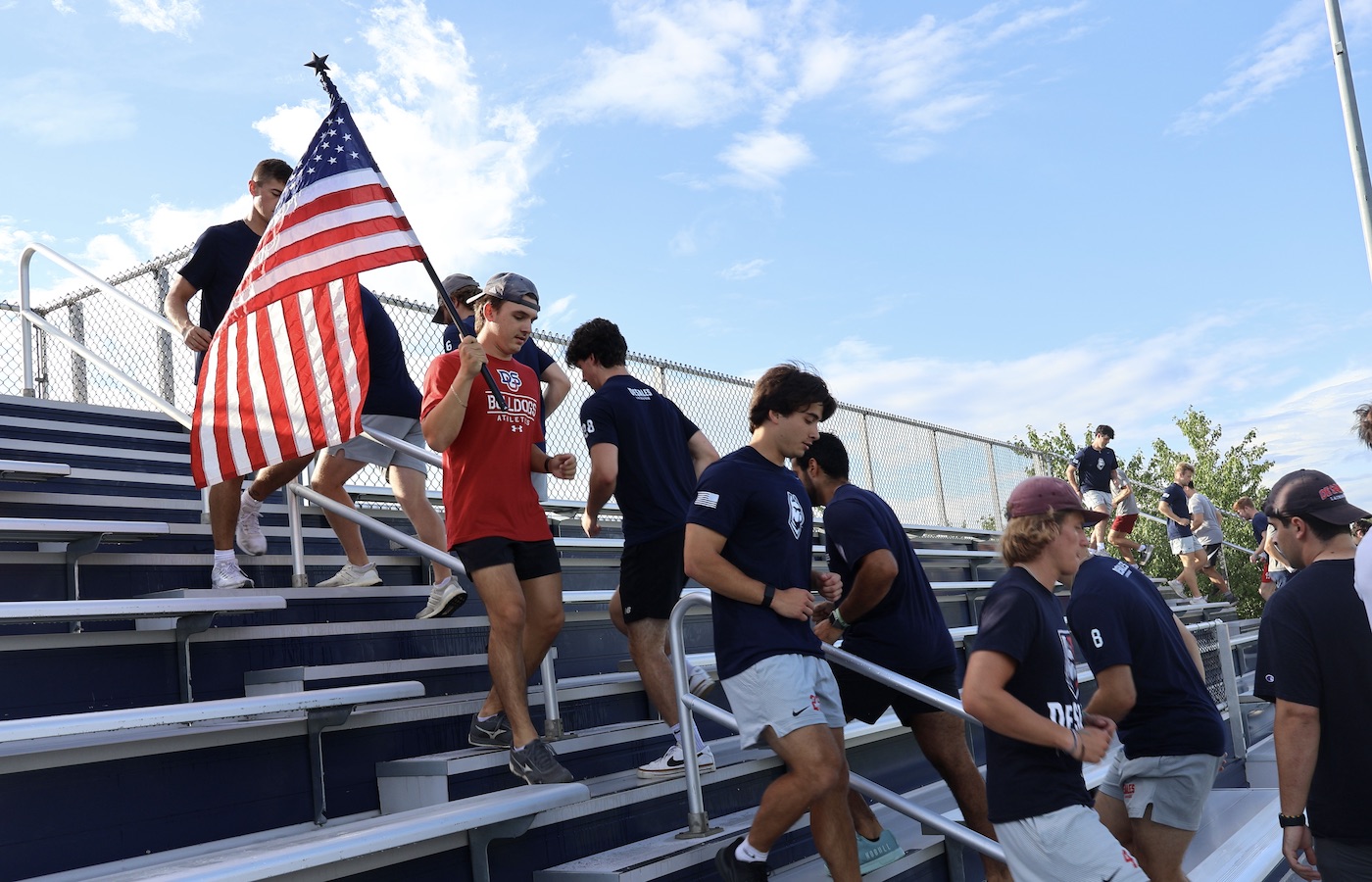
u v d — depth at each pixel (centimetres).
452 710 428
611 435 444
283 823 366
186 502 593
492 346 418
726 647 356
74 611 361
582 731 460
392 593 521
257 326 474
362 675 448
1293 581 320
